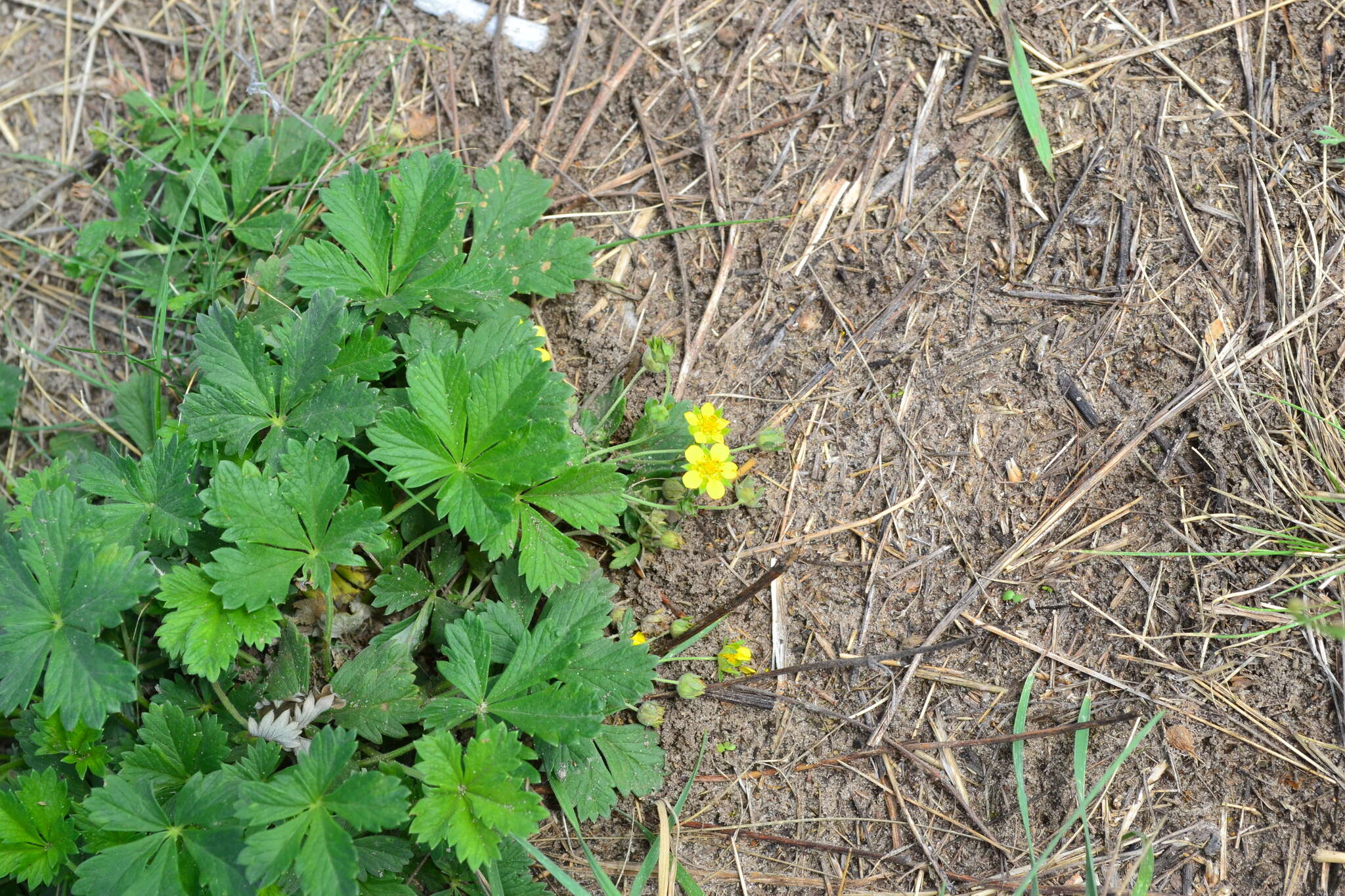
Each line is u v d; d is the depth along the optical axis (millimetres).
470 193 592
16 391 616
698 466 561
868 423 583
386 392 569
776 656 577
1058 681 568
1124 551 569
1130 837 560
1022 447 577
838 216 594
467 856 525
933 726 570
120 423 600
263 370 559
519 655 546
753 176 600
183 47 630
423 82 618
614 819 572
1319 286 571
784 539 581
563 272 588
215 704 558
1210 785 560
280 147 614
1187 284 577
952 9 597
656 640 578
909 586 576
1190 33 588
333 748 524
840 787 571
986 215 588
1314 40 583
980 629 572
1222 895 556
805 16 604
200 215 612
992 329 583
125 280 610
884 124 596
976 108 593
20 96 634
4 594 536
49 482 575
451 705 542
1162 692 563
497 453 550
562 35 615
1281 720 559
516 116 613
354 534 544
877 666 573
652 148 605
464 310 580
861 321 587
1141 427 572
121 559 535
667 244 600
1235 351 572
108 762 550
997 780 565
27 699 531
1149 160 584
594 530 557
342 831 521
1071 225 584
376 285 571
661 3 611
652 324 595
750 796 571
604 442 583
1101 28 592
